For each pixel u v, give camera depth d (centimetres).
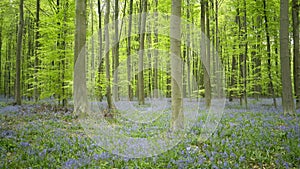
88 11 2342
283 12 1121
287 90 1126
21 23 1836
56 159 534
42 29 1406
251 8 1509
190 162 518
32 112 1305
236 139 705
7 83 3391
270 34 1505
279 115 1122
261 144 642
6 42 3141
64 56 1452
